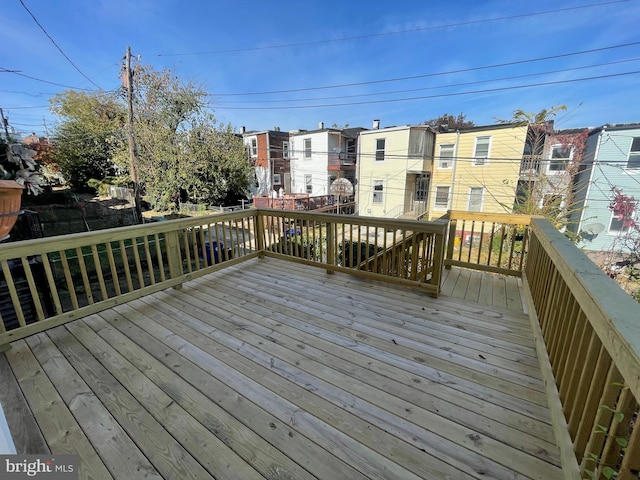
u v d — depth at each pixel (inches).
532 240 118.7
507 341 86.7
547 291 83.3
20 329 84.4
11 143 93.4
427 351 81.8
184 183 577.3
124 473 48.6
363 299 115.8
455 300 114.5
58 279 248.8
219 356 80.0
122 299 107.1
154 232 115.9
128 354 81.1
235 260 154.3
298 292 123.0
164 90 550.3
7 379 71.3
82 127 663.8
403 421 58.5
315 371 73.7
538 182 403.9
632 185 377.4
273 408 62.1
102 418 59.7
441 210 576.1
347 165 741.3
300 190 766.5
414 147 569.6
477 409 61.4
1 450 42.1
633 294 229.6
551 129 402.6
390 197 607.2
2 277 129.3
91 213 429.7
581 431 44.1
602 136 384.8
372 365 75.9
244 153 659.4
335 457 51.2
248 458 51.1
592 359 44.8
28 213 132.0
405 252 123.6
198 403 63.6
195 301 114.9
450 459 50.6
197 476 48.1
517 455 51.1
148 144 542.6
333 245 143.3
